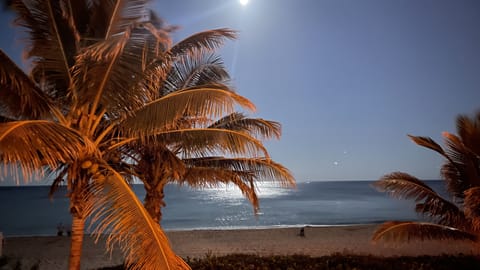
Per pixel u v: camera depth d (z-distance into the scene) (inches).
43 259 513.3
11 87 180.5
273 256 343.9
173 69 262.5
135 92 190.2
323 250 584.7
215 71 280.2
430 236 294.0
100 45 144.6
